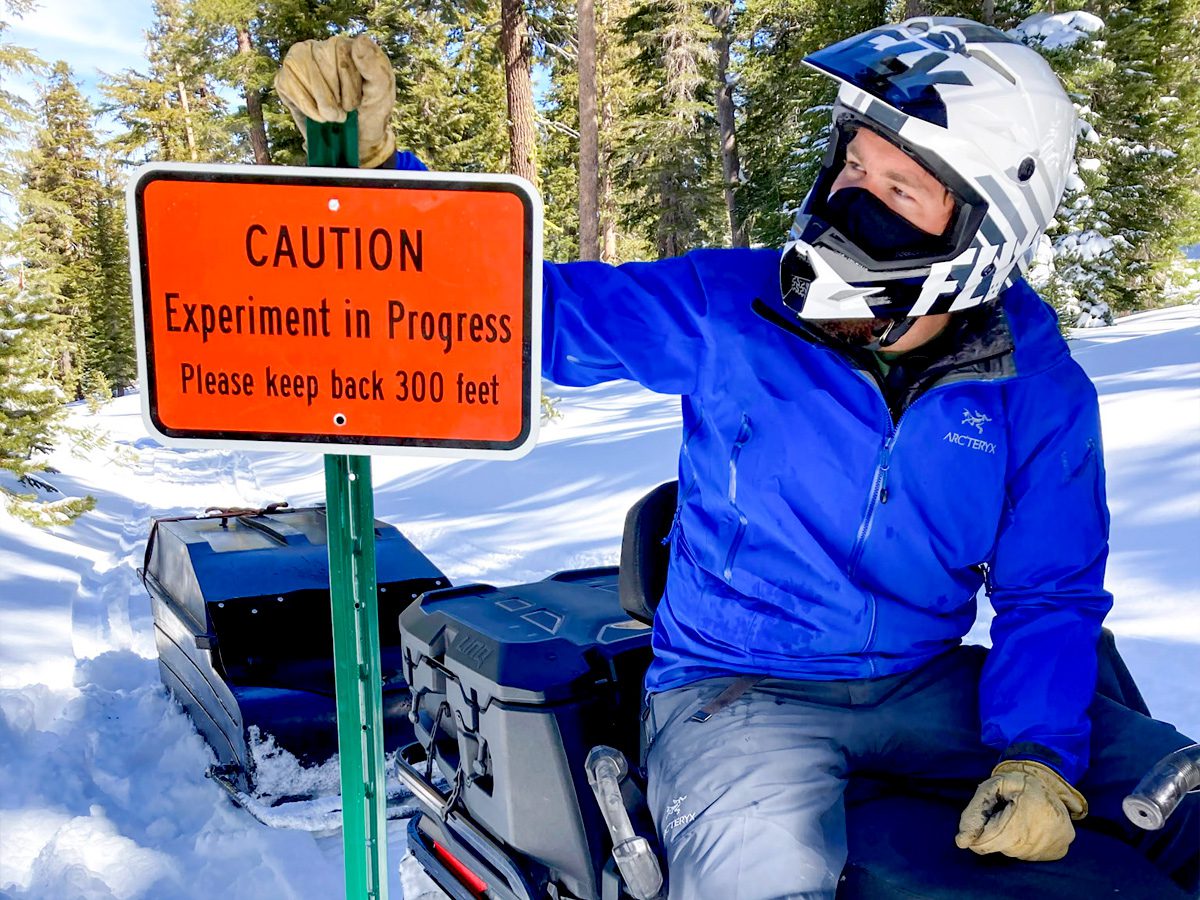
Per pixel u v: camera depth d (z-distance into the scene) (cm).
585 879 171
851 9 1238
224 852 273
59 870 263
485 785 190
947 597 163
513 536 647
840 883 139
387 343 134
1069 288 1253
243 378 135
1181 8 1478
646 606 192
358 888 150
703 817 144
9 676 414
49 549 679
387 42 1529
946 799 157
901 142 138
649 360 160
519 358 134
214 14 1385
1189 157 1502
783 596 158
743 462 156
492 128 1977
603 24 2531
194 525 387
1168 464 545
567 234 2883
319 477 1077
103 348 3475
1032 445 155
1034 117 142
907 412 150
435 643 212
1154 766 131
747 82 2253
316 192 130
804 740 151
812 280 146
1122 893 124
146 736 347
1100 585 157
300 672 315
